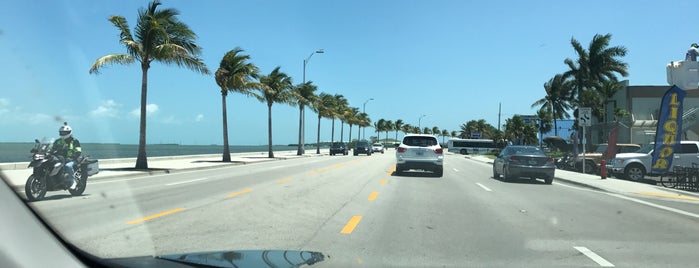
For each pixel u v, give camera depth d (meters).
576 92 57.06
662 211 12.65
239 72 37.03
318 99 62.75
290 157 51.38
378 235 8.90
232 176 22.58
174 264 5.61
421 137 23.84
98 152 19.06
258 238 8.34
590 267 6.94
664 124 19.59
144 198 13.71
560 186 19.66
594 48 54.00
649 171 22.08
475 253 7.62
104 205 11.81
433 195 15.47
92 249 7.11
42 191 12.23
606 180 21.44
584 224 10.45
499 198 14.97
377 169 28.86
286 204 12.74
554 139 46.09
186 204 12.52
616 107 60.38
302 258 6.48
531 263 7.09
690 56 20.47
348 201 13.61
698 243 8.60
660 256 7.62
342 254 7.34
